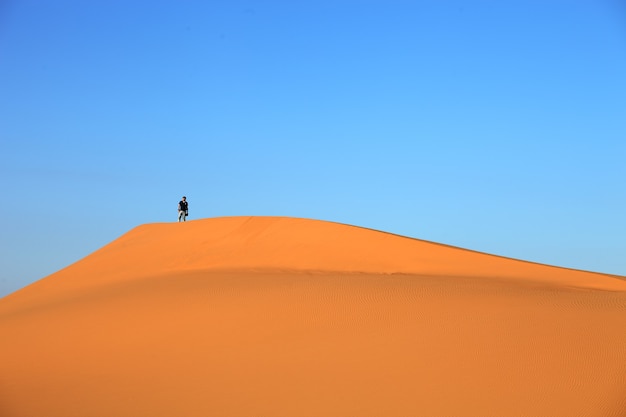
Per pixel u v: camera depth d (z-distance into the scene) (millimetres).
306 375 15227
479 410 13266
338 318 17891
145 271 31125
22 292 31984
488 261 25625
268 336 17516
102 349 18609
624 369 13914
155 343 18328
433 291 19203
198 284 23609
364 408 13688
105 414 14672
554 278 23391
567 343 15062
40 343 19797
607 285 22281
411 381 14445
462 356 15125
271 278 23281
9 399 15992
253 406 14227
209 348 17422
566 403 13219
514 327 16078
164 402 14914
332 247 28688
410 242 27766
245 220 33406
